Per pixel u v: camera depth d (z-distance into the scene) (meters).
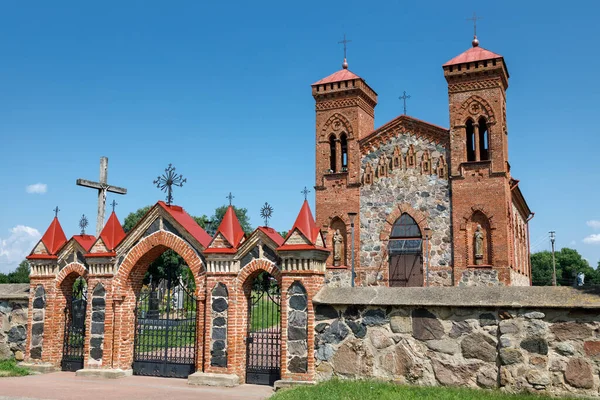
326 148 43.03
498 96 38.19
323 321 17.53
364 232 40.50
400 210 39.75
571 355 14.73
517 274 41.84
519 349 15.23
